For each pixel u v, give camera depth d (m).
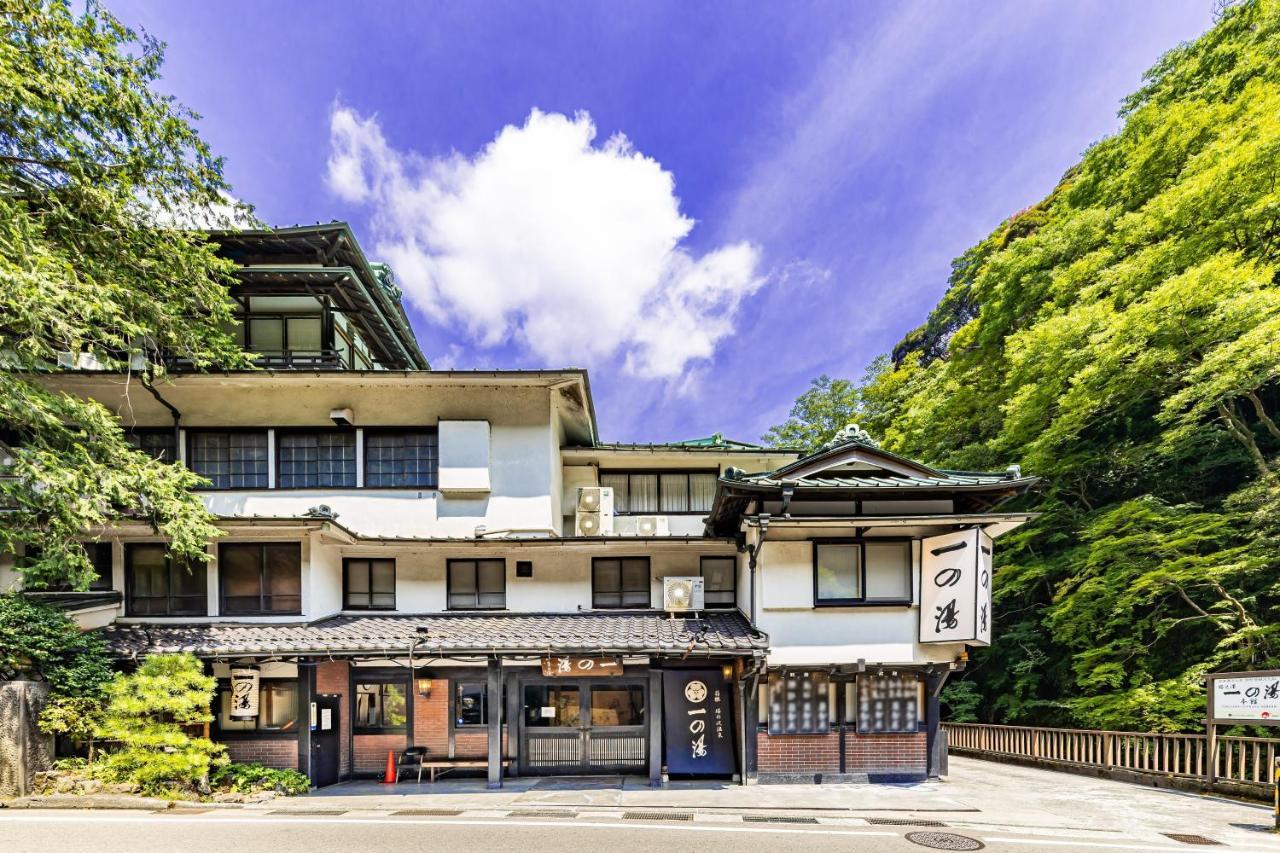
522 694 12.32
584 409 15.59
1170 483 15.20
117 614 11.43
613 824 8.20
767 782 11.15
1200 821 8.57
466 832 7.73
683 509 16.94
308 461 13.66
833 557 11.26
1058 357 14.78
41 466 9.09
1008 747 15.34
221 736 10.92
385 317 17.11
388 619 12.44
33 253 8.62
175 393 13.59
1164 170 15.59
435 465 13.80
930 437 21.77
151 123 10.70
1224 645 12.36
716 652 10.47
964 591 10.39
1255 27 15.15
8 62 8.80
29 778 8.75
